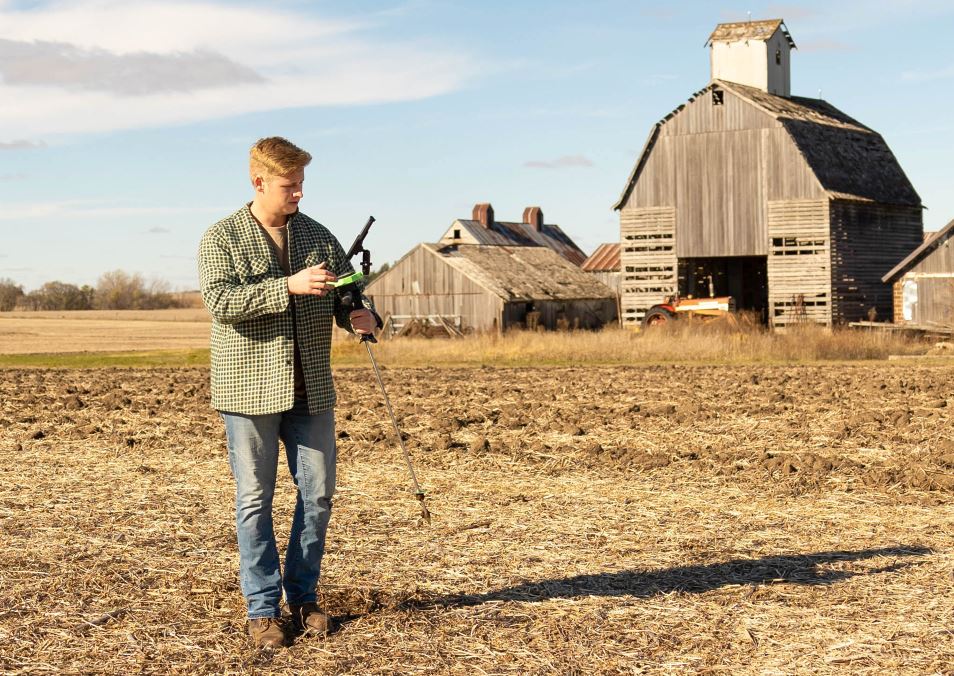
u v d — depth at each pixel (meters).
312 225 5.74
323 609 5.90
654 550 7.16
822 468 10.09
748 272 49.59
